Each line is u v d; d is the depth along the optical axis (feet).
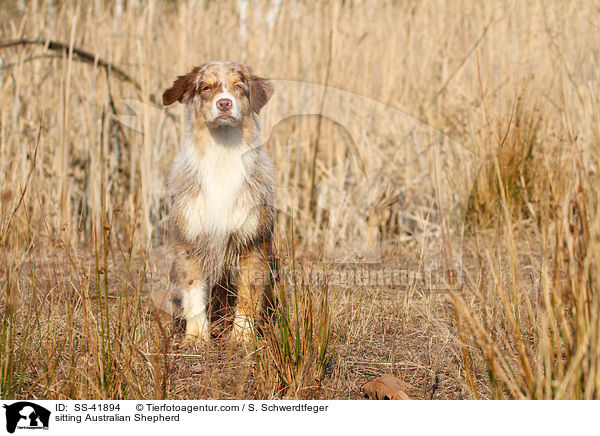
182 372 9.28
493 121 18.28
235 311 11.78
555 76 19.88
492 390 7.88
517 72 21.25
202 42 22.71
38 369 9.11
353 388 9.00
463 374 9.29
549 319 7.86
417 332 11.18
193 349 10.59
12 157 18.60
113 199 19.92
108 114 19.56
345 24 23.56
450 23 23.90
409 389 8.78
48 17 21.80
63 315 10.88
